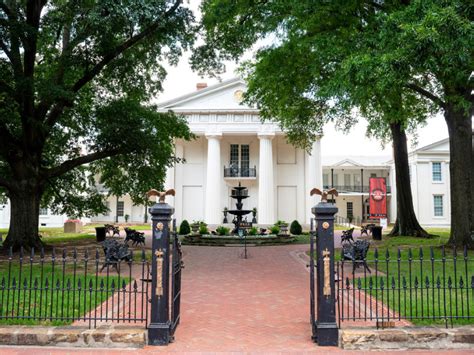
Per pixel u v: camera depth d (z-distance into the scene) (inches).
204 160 1353.3
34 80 510.0
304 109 679.7
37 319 220.7
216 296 297.6
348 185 1798.7
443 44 278.1
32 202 593.9
